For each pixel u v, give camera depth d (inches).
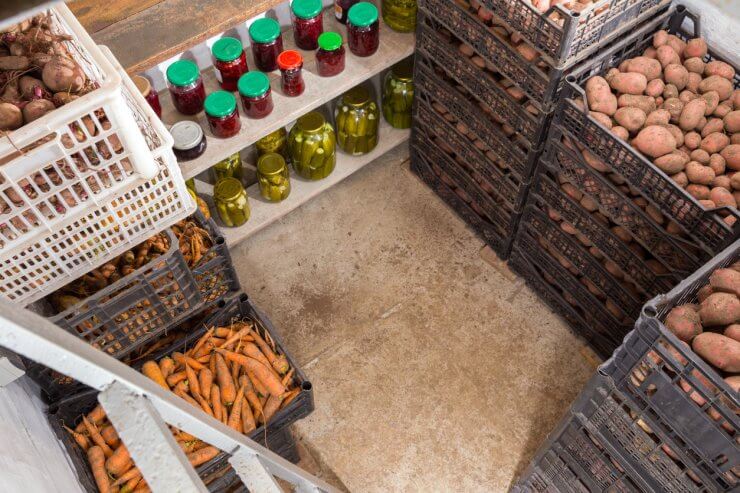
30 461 51.3
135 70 75.8
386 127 111.5
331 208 110.9
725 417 46.9
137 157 58.4
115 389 30.6
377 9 93.2
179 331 86.3
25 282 62.5
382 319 99.0
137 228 69.1
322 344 96.7
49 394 70.1
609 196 74.3
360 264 104.5
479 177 97.3
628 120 69.2
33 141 48.8
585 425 62.7
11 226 55.3
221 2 81.5
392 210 110.7
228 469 73.5
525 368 94.3
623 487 65.3
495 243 103.9
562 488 76.0
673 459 56.2
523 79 75.4
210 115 81.5
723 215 63.5
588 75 74.7
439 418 90.3
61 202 57.6
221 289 85.7
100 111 54.8
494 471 86.4
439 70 92.1
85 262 66.2
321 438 88.7
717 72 73.5
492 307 100.0
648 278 76.4
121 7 81.0
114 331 72.8
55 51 55.5
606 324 89.4
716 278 57.5
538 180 84.2
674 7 76.9
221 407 76.7
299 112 88.5
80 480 65.2
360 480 85.7
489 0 72.6
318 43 87.3
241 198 94.1
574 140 73.7
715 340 52.1
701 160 68.4
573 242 85.4
